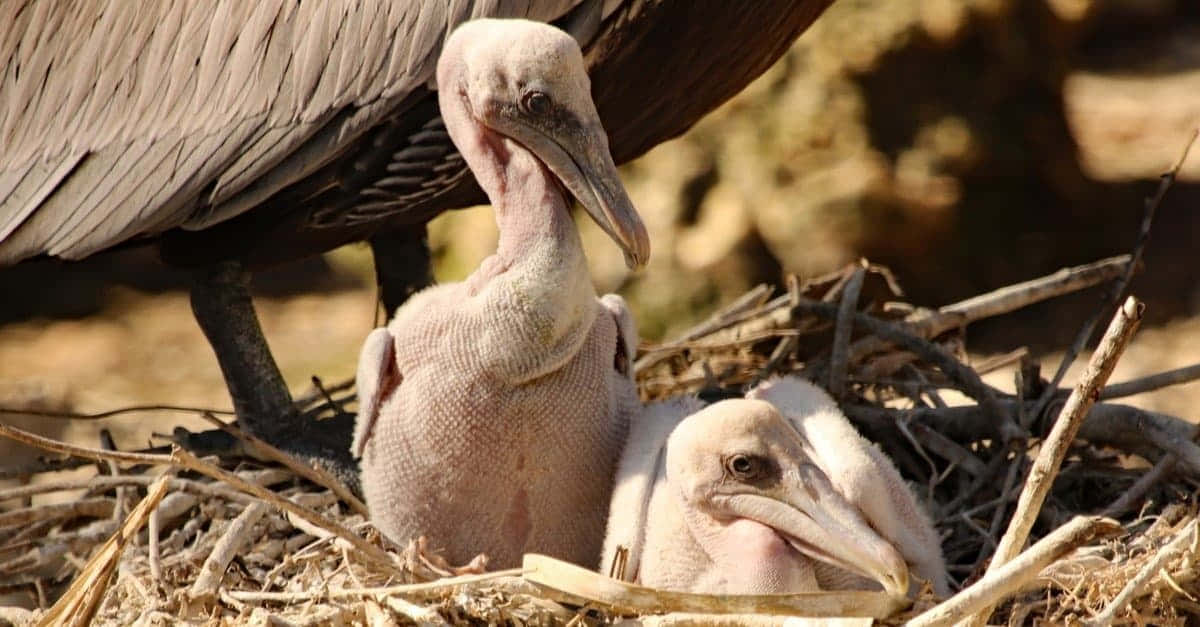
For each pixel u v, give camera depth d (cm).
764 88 2050
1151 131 2773
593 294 838
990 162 2119
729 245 1994
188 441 1052
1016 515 700
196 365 2225
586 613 786
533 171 828
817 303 1169
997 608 814
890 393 1127
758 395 862
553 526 856
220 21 1030
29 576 980
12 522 965
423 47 973
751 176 2017
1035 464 693
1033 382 1047
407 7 980
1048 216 2195
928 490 990
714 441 781
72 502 982
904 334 1097
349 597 788
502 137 835
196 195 1019
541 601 777
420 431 834
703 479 784
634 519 812
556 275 815
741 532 779
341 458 1040
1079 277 1168
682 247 2006
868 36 2058
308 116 995
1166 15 3425
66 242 1054
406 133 1004
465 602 769
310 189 1023
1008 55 2133
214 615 793
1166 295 2166
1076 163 2245
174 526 964
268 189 1006
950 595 848
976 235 2112
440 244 2048
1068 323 2112
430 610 763
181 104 1033
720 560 789
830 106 2044
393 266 1159
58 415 1052
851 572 786
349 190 1029
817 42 2061
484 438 830
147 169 1033
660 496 810
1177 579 773
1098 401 1024
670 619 744
